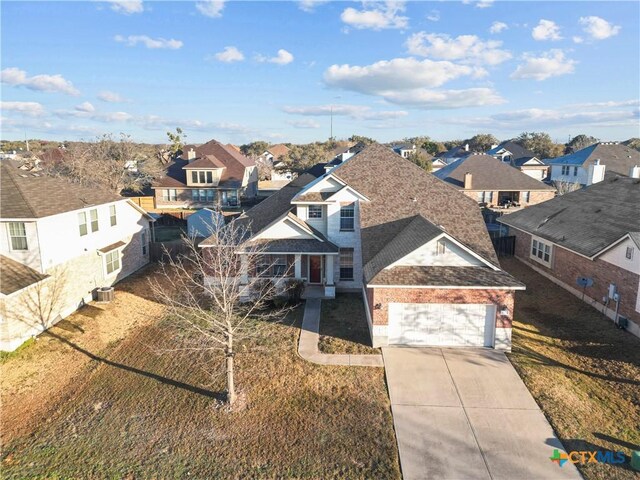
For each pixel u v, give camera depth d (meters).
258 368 16.09
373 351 17.34
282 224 23.84
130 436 12.36
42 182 22.23
